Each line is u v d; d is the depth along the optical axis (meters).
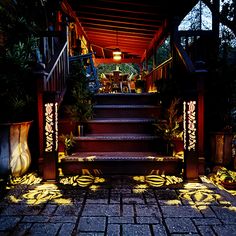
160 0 5.65
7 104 3.11
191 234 1.93
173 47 4.41
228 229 2.00
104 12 7.28
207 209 2.35
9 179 3.02
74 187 2.88
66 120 3.99
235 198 2.59
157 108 4.52
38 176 3.22
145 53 11.57
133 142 3.77
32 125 3.60
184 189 2.82
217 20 4.30
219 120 3.77
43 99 2.96
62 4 5.95
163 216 2.21
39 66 3.20
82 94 4.18
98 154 3.57
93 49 13.34
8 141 3.00
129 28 8.25
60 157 3.54
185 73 3.73
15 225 2.06
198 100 3.27
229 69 3.67
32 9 4.48
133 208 2.36
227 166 3.53
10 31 3.76
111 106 4.59
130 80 10.84
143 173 3.33
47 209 2.34
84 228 2.02
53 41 4.71
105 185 2.95
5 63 3.14
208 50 4.27
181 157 3.46
